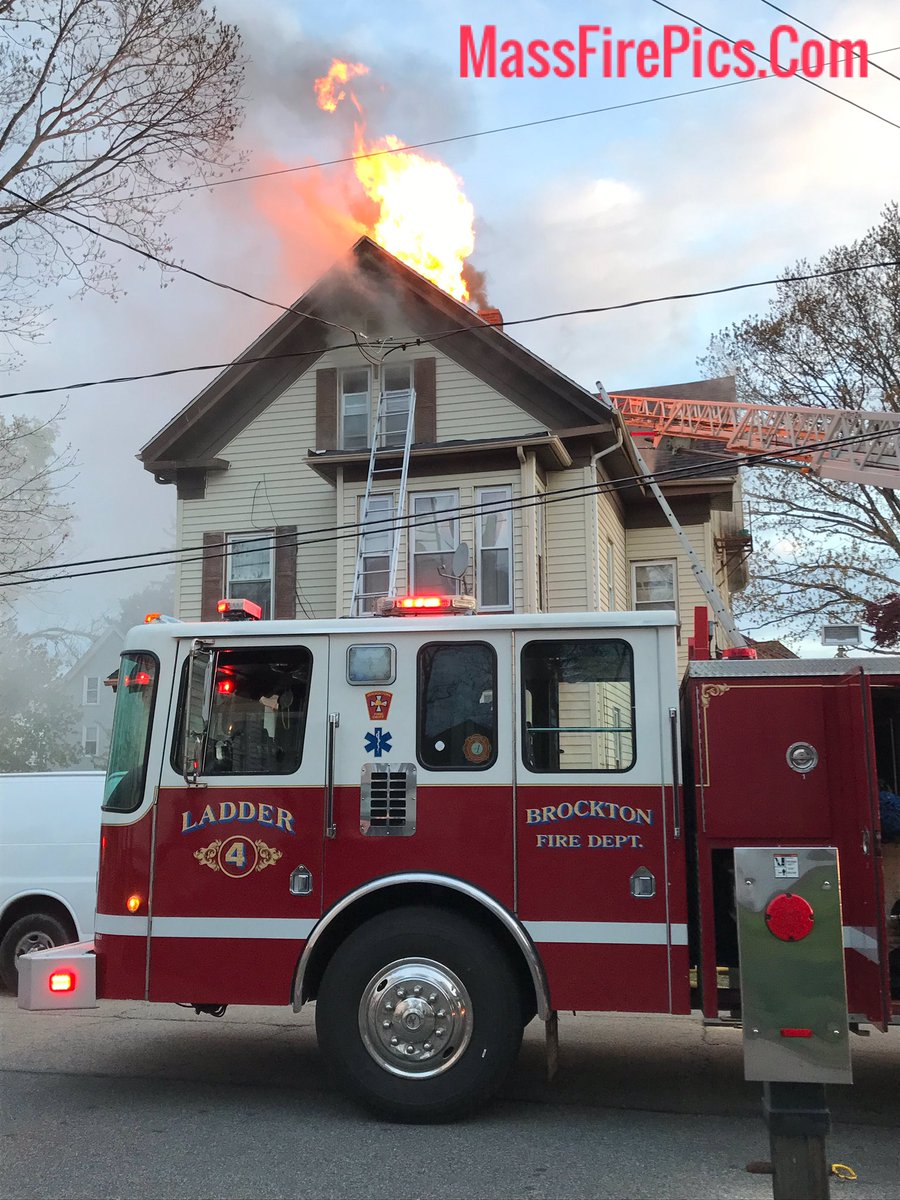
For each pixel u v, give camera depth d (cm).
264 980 518
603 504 1573
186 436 1681
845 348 2030
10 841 901
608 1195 404
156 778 546
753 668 505
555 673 530
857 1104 524
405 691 538
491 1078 491
